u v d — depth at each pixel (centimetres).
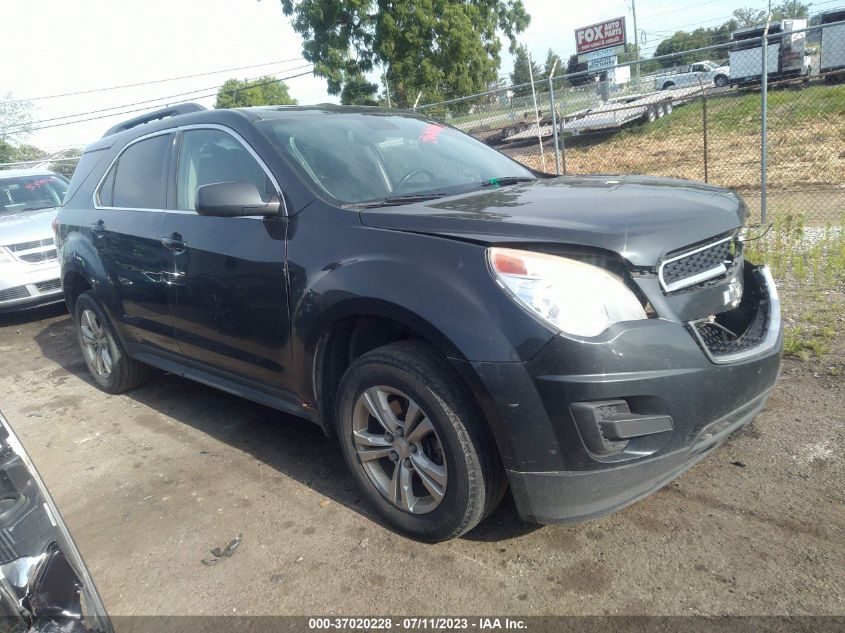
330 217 304
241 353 353
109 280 445
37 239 745
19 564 155
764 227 802
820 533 269
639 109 1755
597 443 234
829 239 728
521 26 3344
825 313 512
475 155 405
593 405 231
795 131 1563
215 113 386
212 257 350
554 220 256
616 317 235
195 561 294
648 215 258
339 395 300
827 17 2155
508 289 240
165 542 310
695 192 299
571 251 242
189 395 493
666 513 292
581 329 231
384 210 296
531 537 286
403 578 269
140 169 434
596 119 1739
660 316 241
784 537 269
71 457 409
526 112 1769
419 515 283
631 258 238
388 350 274
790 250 677
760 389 268
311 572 278
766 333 282
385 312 267
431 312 250
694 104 1744
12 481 170
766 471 315
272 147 341
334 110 402
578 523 252
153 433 431
